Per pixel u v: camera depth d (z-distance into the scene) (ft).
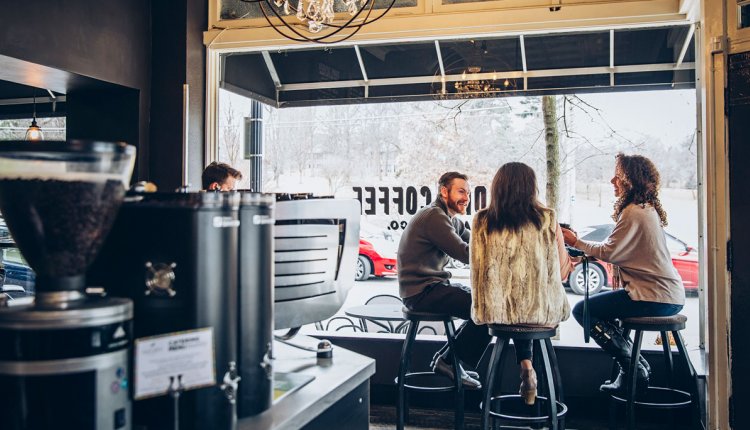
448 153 15.76
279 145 16.48
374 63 16.06
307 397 4.90
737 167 9.87
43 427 3.47
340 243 6.69
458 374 11.93
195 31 15.33
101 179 3.66
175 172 14.98
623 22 13.48
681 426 13.05
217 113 15.78
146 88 15.10
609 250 11.69
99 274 4.18
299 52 16.29
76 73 13.25
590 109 14.83
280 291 6.08
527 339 10.34
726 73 9.97
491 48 15.39
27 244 3.64
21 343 3.44
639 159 11.90
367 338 14.56
